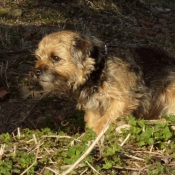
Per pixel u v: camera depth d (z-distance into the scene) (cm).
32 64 777
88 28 957
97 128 542
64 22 964
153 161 423
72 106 694
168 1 1241
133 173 410
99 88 539
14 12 970
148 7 1149
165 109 592
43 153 443
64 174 389
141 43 912
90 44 528
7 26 910
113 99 543
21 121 655
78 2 1059
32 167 408
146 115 579
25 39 866
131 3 1133
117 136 457
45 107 694
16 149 449
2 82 736
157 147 450
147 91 568
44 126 623
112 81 534
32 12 988
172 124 464
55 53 532
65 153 432
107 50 545
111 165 405
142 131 454
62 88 544
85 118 601
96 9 1052
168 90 588
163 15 1131
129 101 541
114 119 537
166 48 878
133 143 452
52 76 532
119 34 952
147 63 579
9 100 709
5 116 677
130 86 543
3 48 828
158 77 582
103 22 1012
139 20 1051
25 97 714
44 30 901
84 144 441
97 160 419
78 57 528
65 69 532
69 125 611
